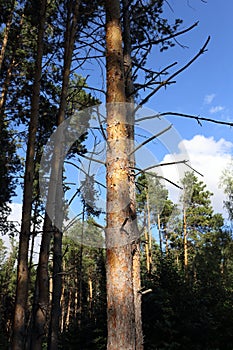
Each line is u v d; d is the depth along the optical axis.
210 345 9.23
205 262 18.55
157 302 9.34
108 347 2.38
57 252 8.62
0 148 12.76
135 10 4.95
